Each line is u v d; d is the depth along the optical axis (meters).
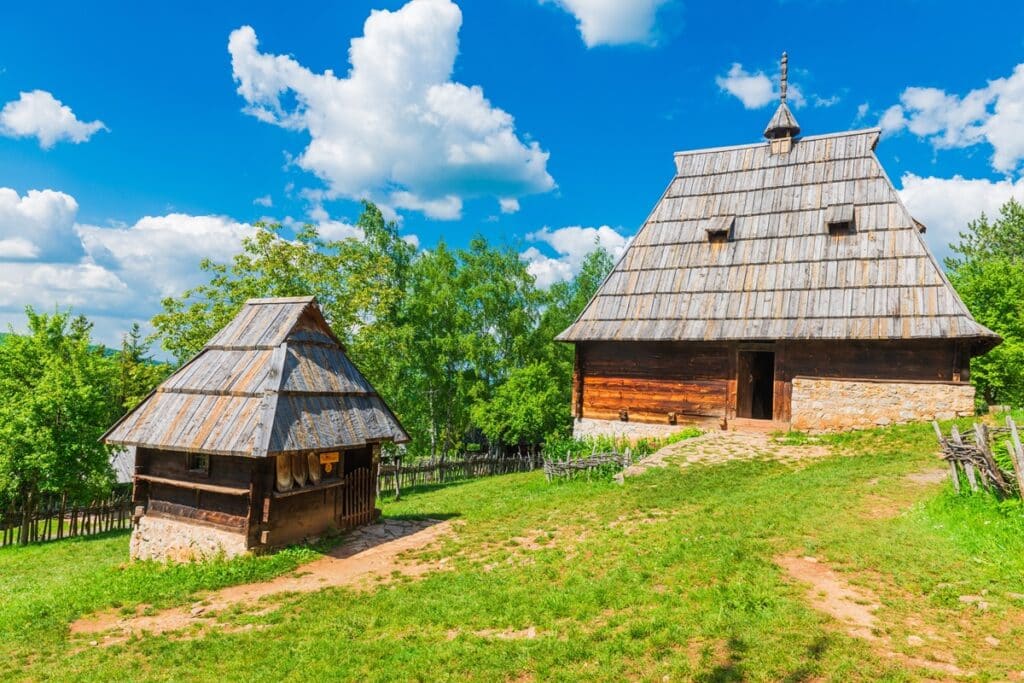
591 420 24.88
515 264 42.72
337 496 13.90
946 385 19.25
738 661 6.17
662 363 23.84
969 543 8.81
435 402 41.88
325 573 11.26
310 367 13.59
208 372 13.66
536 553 10.79
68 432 20.72
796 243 23.02
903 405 19.72
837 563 8.73
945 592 7.46
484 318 41.91
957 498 10.70
